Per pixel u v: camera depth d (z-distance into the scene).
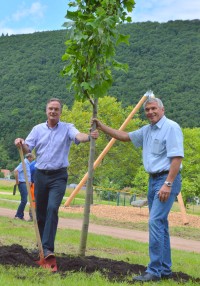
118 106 38.62
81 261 7.04
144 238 13.34
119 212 21.84
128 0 7.34
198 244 13.41
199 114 68.94
